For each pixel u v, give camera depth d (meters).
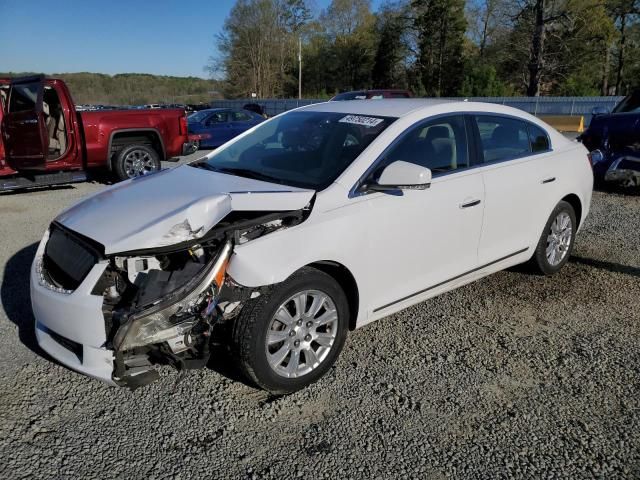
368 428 2.88
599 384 3.29
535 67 35.06
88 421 2.91
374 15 69.62
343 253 3.18
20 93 8.16
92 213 3.18
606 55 46.56
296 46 67.19
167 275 2.75
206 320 2.77
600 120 8.72
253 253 2.85
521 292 4.69
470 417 2.97
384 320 4.14
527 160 4.42
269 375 3.01
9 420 2.91
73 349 2.99
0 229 6.73
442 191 3.69
